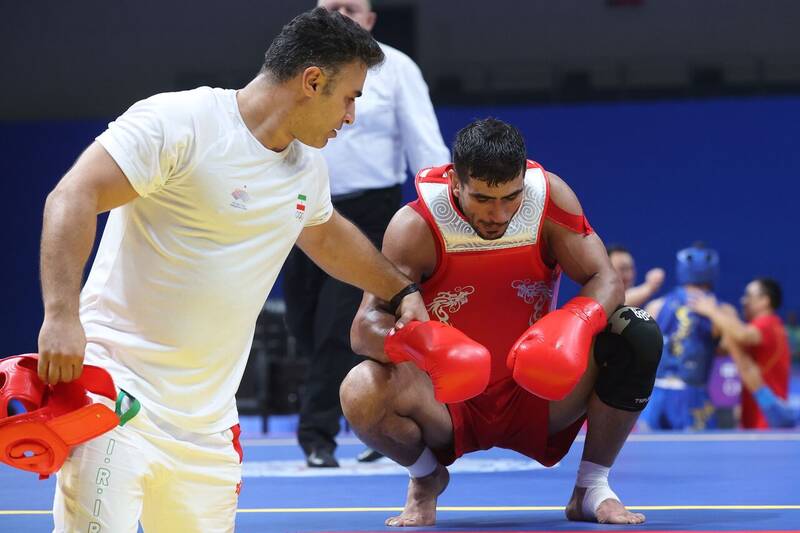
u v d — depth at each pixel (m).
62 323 2.08
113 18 16.27
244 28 16.16
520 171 3.13
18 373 2.16
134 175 2.24
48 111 16.31
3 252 14.52
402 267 3.45
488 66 15.97
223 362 2.48
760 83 15.07
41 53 16.31
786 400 8.98
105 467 2.22
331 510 3.92
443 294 3.52
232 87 16.02
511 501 4.14
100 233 11.16
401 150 5.44
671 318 8.84
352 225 2.90
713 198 13.61
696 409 8.80
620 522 3.45
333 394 5.34
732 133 13.58
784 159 13.49
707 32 15.61
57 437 2.12
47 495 4.41
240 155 2.39
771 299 9.13
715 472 5.02
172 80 16.25
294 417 9.43
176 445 2.37
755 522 3.49
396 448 3.45
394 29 15.73
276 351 8.20
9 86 16.34
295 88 2.41
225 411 2.51
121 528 2.22
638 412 3.48
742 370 8.91
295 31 2.41
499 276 3.49
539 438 3.68
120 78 16.28
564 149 13.87
